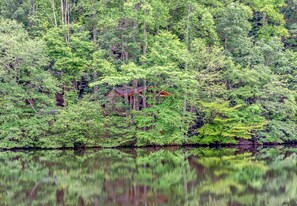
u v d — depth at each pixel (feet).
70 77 121.19
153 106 116.06
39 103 111.45
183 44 123.24
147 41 123.65
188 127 118.73
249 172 67.56
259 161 82.38
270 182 59.16
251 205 45.68
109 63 117.29
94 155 94.63
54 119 111.04
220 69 124.98
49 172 67.97
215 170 69.92
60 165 76.54
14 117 106.93
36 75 110.01
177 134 114.93
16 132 106.32
